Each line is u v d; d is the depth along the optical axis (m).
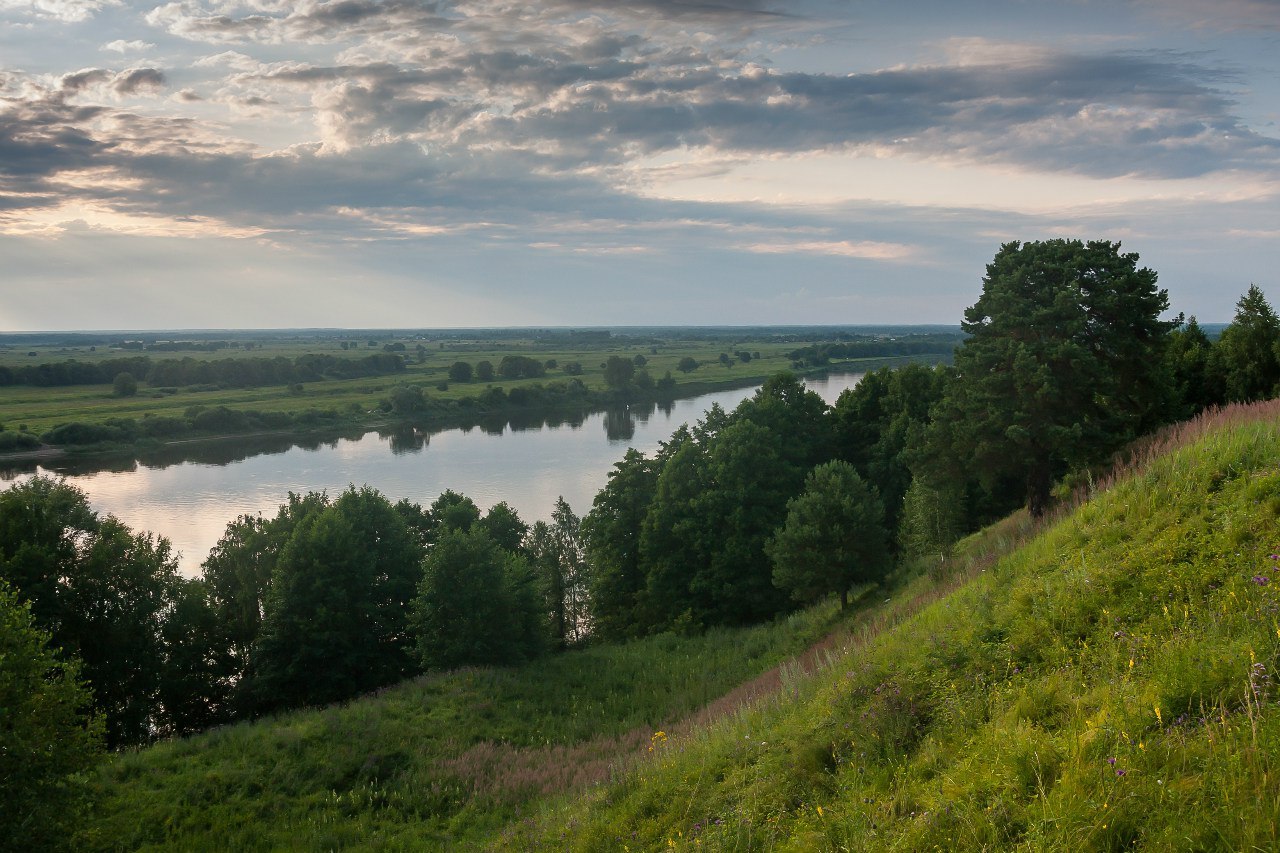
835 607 34.19
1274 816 4.87
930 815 6.86
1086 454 28.84
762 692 18.52
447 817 18.97
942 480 33.91
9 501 32.62
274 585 36.12
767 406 51.75
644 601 46.12
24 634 15.37
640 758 15.36
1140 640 8.25
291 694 34.84
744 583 41.16
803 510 34.12
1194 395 47.53
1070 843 5.46
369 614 37.31
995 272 34.12
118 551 33.72
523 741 24.02
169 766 20.92
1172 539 10.41
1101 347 31.16
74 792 15.36
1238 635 7.30
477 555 33.00
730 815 9.41
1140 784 5.75
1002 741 7.46
